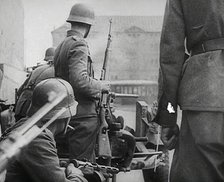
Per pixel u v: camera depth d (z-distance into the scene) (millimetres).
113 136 4945
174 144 3018
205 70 2736
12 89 8070
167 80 2867
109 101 4918
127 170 5059
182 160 2857
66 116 3172
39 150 2916
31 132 2215
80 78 4594
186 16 2844
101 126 4750
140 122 6121
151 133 5930
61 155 4875
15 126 3049
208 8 2732
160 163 5508
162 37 2904
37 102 3092
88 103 4688
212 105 2678
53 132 3145
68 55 4695
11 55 11281
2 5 10547
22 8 12477
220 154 2721
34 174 2918
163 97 2906
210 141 2693
